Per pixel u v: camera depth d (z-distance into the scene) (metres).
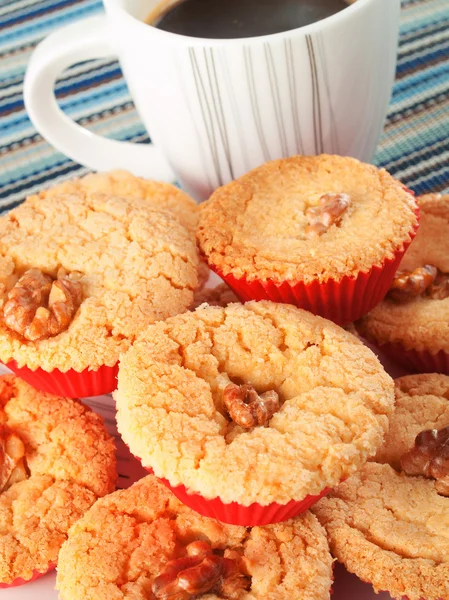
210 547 0.39
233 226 0.44
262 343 0.41
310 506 0.40
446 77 0.57
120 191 0.47
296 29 0.44
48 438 0.43
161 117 0.47
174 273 0.43
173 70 0.45
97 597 0.38
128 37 0.45
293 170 0.46
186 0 0.48
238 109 0.46
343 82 0.45
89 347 0.41
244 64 0.44
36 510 0.41
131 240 0.44
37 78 0.48
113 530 0.40
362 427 0.38
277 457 0.38
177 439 0.38
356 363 0.40
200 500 0.38
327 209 0.43
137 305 0.42
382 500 0.40
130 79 0.47
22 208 0.45
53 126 0.50
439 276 0.46
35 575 0.40
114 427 0.45
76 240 0.44
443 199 0.47
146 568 0.39
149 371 0.39
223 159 0.48
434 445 0.40
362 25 0.44
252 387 0.40
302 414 0.39
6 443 0.42
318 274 0.42
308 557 0.39
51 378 0.42
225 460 0.37
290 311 0.42
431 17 0.59
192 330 0.41
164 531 0.40
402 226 0.43
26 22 0.61
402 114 0.55
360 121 0.47
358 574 0.39
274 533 0.39
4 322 0.42
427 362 0.45
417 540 0.39
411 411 0.42
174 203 0.47
